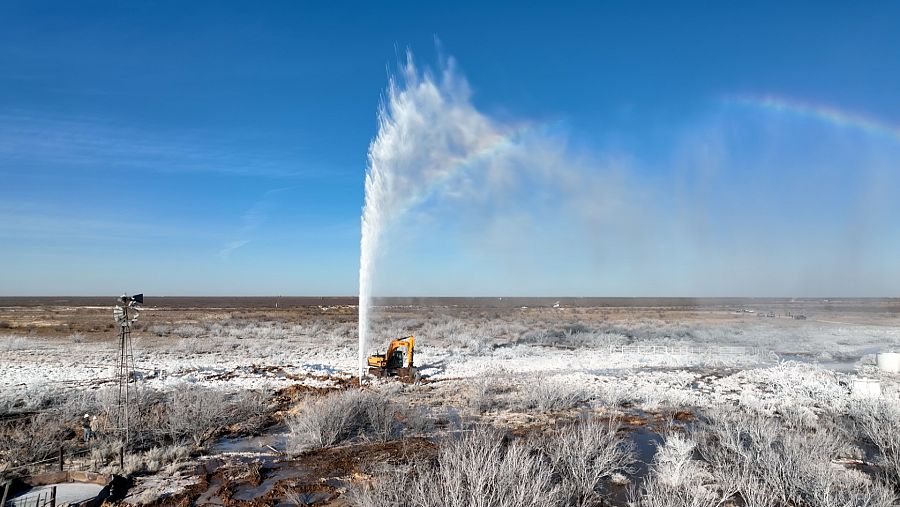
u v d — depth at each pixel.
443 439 15.55
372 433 16.67
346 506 11.01
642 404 21.20
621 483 12.38
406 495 9.52
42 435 14.61
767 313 94.12
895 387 23.84
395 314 87.44
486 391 22.20
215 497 11.63
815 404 20.84
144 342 42.19
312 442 15.27
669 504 9.44
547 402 20.14
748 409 19.00
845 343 46.56
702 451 14.54
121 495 11.70
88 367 28.88
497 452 11.28
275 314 84.19
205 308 105.75
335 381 25.62
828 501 10.15
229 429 17.06
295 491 11.88
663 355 36.09
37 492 11.27
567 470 12.20
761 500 10.32
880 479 12.10
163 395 21.19
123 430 15.80
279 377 26.84
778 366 30.50
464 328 56.34
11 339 40.03
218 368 29.34
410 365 26.12
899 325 65.69
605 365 32.25
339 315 83.25
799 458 12.21
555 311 100.50
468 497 8.70
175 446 14.78
